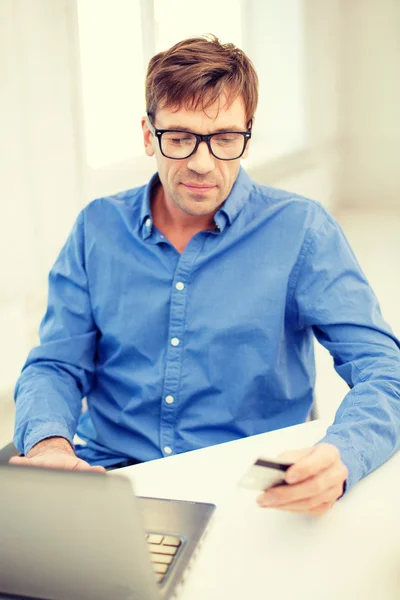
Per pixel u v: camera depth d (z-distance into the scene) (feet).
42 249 8.92
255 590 2.91
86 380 5.15
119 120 10.64
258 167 14.20
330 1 17.58
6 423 8.61
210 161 4.40
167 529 3.22
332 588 2.90
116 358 5.02
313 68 16.99
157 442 4.87
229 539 3.23
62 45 8.88
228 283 4.79
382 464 3.80
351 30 18.51
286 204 4.91
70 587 2.73
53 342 5.05
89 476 2.48
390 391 4.12
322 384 9.39
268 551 3.14
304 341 5.03
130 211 5.05
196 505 3.41
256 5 14.58
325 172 18.17
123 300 4.96
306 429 4.22
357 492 3.56
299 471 3.09
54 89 8.83
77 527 2.57
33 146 8.60
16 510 2.60
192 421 4.84
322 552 3.12
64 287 5.16
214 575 3.00
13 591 2.82
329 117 18.20
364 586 2.91
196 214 4.60
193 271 4.80
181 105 4.33
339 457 3.46
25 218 8.61
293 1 15.80
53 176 8.96
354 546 3.15
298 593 2.88
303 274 4.80
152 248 4.88
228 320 4.75
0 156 8.18
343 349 4.65
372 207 19.57
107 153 10.52
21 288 8.68
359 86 18.85
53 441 4.29
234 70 4.35
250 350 4.77
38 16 8.48
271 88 15.57
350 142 19.35
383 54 18.47
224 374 4.78
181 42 4.48
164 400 4.84
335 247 4.82
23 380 4.93
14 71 8.22
